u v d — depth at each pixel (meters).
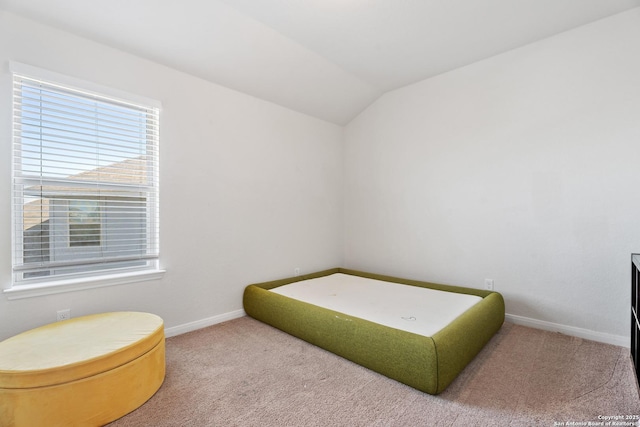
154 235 2.38
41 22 1.84
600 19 2.24
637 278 1.71
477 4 2.08
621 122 2.18
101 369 1.40
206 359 2.04
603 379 1.75
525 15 2.19
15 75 1.77
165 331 2.39
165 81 2.38
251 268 3.00
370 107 3.72
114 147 2.17
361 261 3.86
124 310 2.19
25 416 1.28
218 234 2.73
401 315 2.15
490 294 2.52
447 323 1.99
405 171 3.39
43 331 1.66
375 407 1.53
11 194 1.77
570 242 2.38
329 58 2.78
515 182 2.63
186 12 2.03
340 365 1.96
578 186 2.34
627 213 2.16
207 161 2.65
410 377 1.67
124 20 1.96
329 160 3.84
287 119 3.34
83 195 2.05
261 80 2.83
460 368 1.75
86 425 1.36
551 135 2.46
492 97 2.75
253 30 2.31
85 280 2.00
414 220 3.32
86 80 1.99
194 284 2.57
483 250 2.82
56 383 1.30
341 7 2.11
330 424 1.42
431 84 3.15
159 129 2.36
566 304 2.40
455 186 3.00
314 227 3.66
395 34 2.42
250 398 1.62
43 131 1.89
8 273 1.76
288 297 2.57
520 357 2.03
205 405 1.56
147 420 1.45
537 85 2.52
